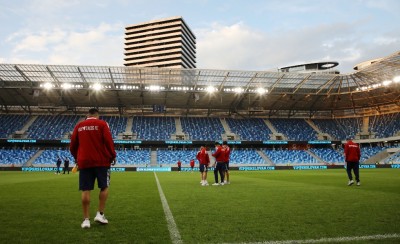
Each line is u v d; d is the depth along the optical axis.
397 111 58.88
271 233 5.01
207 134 57.41
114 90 49.03
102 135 5.72
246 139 57.28
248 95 53.75
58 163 33.88
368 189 12.34
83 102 55.12
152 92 51.16
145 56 142.75
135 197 10.36
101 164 5.64
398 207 7.54
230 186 14.83
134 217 6.54
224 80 48.22
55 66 42.09
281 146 59.19
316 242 4.48
